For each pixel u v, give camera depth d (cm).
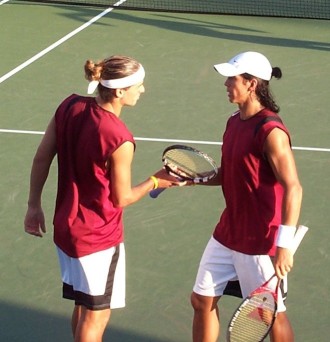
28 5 1541
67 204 509
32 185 533
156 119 1030
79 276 515
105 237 509
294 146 941
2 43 1340
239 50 1305
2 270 691
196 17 1482
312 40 1352
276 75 519
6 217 780
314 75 1182
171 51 1299
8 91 1132
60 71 1212
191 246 726
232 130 509
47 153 523
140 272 688
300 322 620
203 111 1055
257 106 498
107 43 1344
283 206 484
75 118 500
